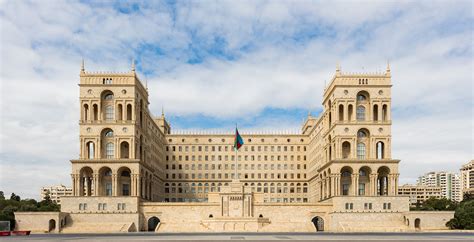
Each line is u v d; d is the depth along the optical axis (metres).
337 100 137.88
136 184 132.12
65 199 128.00
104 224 124.62
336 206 129.88
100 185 134.12
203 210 133.25
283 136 199.62
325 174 149.38
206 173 197.88
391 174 133.25
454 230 118.00
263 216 133.38
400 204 129.75
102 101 137.50
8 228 97.94
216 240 66.69
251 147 199.38
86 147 134.75
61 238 78.31
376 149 136.38
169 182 196.88
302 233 101.06
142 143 146.25
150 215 132.38
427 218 124.12
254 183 196.88
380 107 137.38
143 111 148.62
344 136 136.00
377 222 128.12
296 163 198.00
